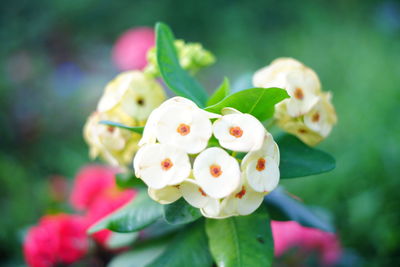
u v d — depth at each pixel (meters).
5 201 0.57
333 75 0.71
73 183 0.56
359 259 0.42
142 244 0.28
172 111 0.21
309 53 0.80
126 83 0.25
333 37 0.86
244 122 0.21
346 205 0.47
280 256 0.39
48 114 0.81
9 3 1.11
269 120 0.25
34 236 0.33
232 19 1.11
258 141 0.21
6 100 0.80
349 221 0.46
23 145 0.77
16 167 0.64
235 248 0.23
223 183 0.20
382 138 0.50
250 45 1.02
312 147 0.25
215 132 0.21
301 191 0.49
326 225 0.27
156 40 0.24
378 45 0.77
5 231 0.51
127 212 0.24
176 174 0.21
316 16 1.00
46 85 0.88
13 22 1.07
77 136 0.77
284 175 0.24
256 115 0.23
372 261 0.43
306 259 0.39
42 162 0.72
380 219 0.44
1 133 0.76
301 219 0.27
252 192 0.21
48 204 0.51
